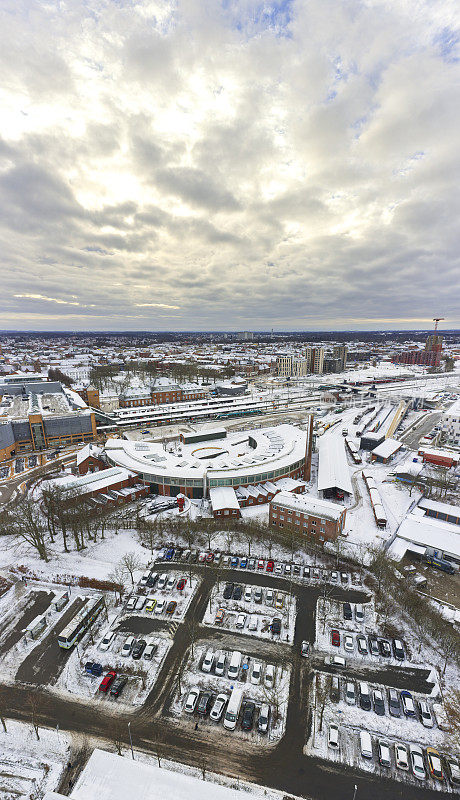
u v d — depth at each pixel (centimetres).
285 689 5575
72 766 4556
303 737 4944
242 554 8688
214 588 7625
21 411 18150
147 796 3753
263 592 7494
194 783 3903
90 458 13325
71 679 5712
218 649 6228
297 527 9444
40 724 5056
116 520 10125
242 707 5284
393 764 4681
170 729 5006
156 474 11494
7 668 5884
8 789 4303
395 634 6625
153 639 6412
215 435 17138
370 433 17338
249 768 4562
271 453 13525
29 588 7688
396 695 5456
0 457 14812
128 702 5353
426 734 5016
